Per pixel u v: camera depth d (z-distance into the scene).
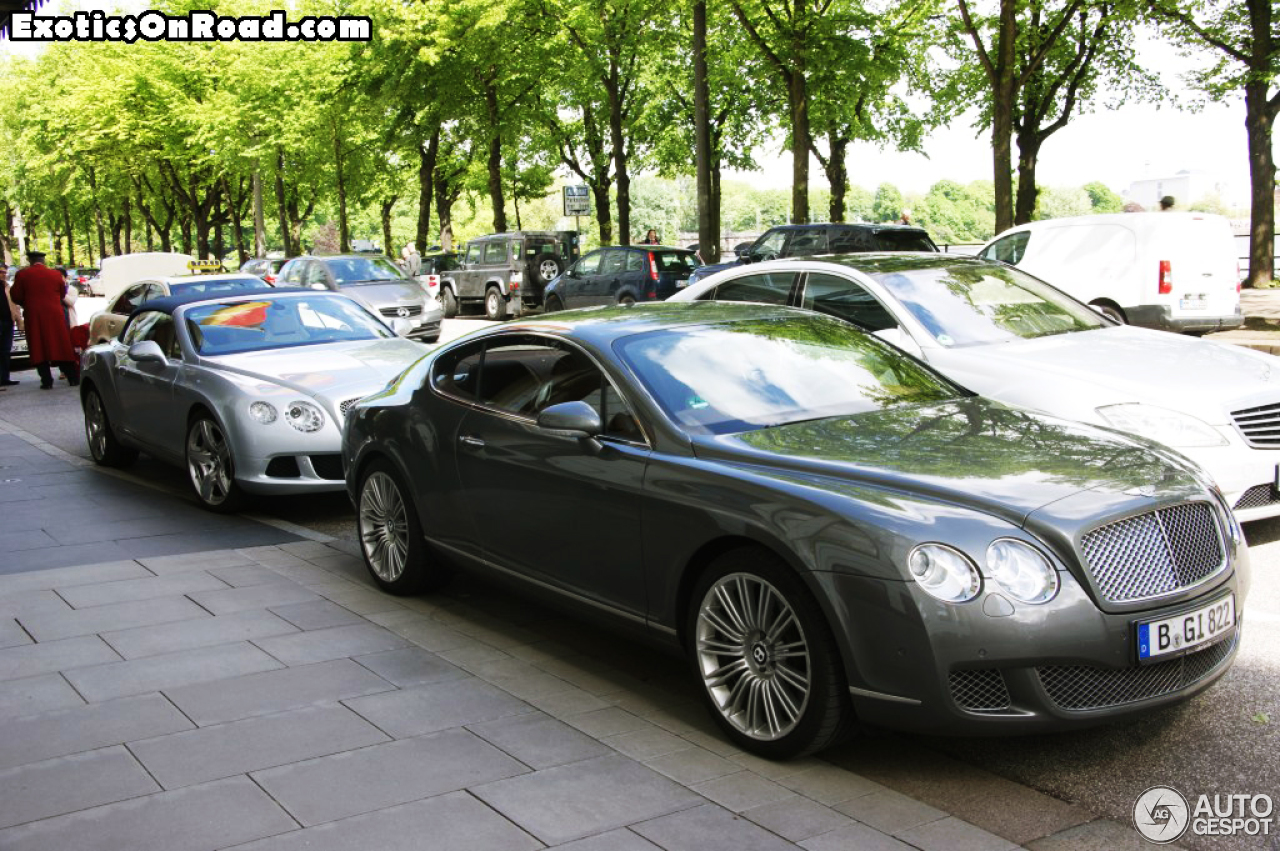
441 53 30.72
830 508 3.72
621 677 4.74
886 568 3.54
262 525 7.83
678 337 4.98
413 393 5.80
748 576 3.92
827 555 3.65
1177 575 3.70
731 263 20.06
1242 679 4.50
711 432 4.39
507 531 5.10
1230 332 16.02
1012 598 3.47
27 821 3.40
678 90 35.81
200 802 3.51
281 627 5.40
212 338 9.00
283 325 9.34
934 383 5.16
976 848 3.23
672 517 4.20
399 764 3.79
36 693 4.50
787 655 3.81
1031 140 29.05
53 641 5.18
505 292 28.34
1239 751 3.89
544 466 4.81
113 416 9.75
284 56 34.31
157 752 3.90
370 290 20.83
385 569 6.01
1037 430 4.44
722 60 31.30
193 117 38.56
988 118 29.22
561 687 4.59
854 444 4.20
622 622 4.54
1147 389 6.21
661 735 4.09
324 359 8.60
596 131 38.41
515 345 5.31
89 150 46.50
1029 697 3.50
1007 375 6.63
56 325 17.00
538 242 28.42
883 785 3.71
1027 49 26.86
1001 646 3.45
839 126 32.22
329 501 8.74
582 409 4.55
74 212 73.69
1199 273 13.14
